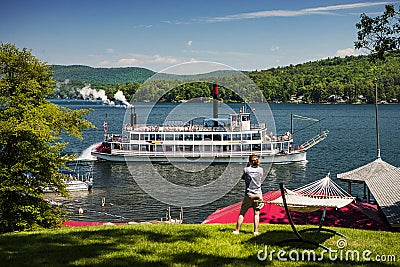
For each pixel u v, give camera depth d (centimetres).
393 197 2572
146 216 4297
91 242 1411
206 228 1631
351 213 2381
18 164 2436
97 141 10994
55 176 2619
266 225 1775
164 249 1318
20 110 2553
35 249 1327
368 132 13525
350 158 8550
